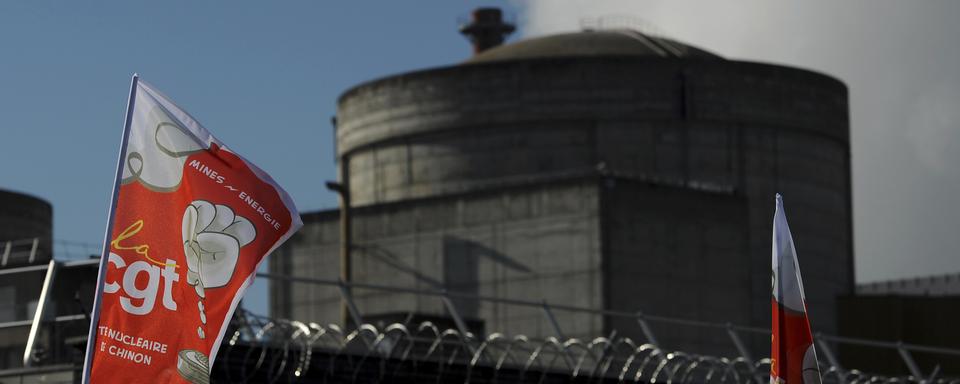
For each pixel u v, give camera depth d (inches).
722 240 5526.6
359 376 2576.3
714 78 5989.2
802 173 6161.4
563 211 5374.0
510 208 5502.0
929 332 6092.5
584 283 5290.4
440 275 5610.2
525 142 5915.4
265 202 1301.7
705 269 5457.7
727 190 5684.1
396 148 6181.1
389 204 5767.7
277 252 5974.4
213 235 1293.1
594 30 6378.0
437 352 4414.4
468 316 5516.7
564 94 5895.7
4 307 2645.2
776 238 1454.2
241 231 1295.5
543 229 5413.4
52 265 2097.7
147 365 1274.6
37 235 6181.1
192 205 1295.5
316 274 5895.7
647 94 5905.5
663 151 5890.8
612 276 5255.9
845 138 6397.6
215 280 1286.9
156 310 1280.8
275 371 2448.3
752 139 6038.4
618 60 5905.5
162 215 1293.1
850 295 6186.0
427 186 6067.9
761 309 5944.9
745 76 6048.2
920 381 3361.2
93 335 1263.5
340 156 6451.8
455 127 6023.6
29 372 2493.8
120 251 1283.2
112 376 1269.7
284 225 1305.4
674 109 5920.3
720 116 5979.3
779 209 1457.9
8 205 6058.1
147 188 1294.3
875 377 3351.4
